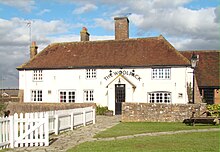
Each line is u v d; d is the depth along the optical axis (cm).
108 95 3281
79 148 1220
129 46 3528
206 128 1809
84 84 3391
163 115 2314
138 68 3234
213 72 3438
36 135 1341
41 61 3606
